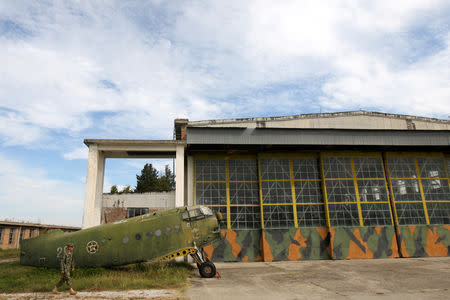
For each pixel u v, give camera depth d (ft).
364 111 80.12
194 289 35.91
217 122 76.02
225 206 69.97
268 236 67.67
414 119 81.00
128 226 48.65
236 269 54.34
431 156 76.07
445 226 71.26
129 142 65.62
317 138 67.26
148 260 47.09
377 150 74.64
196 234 48.67
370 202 70.95
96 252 47.16
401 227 70.08
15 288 35.17
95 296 32.01
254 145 69.41
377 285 38.78
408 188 73.10
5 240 121.39
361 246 67.87
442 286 37.76
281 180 71.51
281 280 42.57
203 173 71.61
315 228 69.05
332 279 43.24
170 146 67.21
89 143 65.36
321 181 72.18
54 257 47.06
